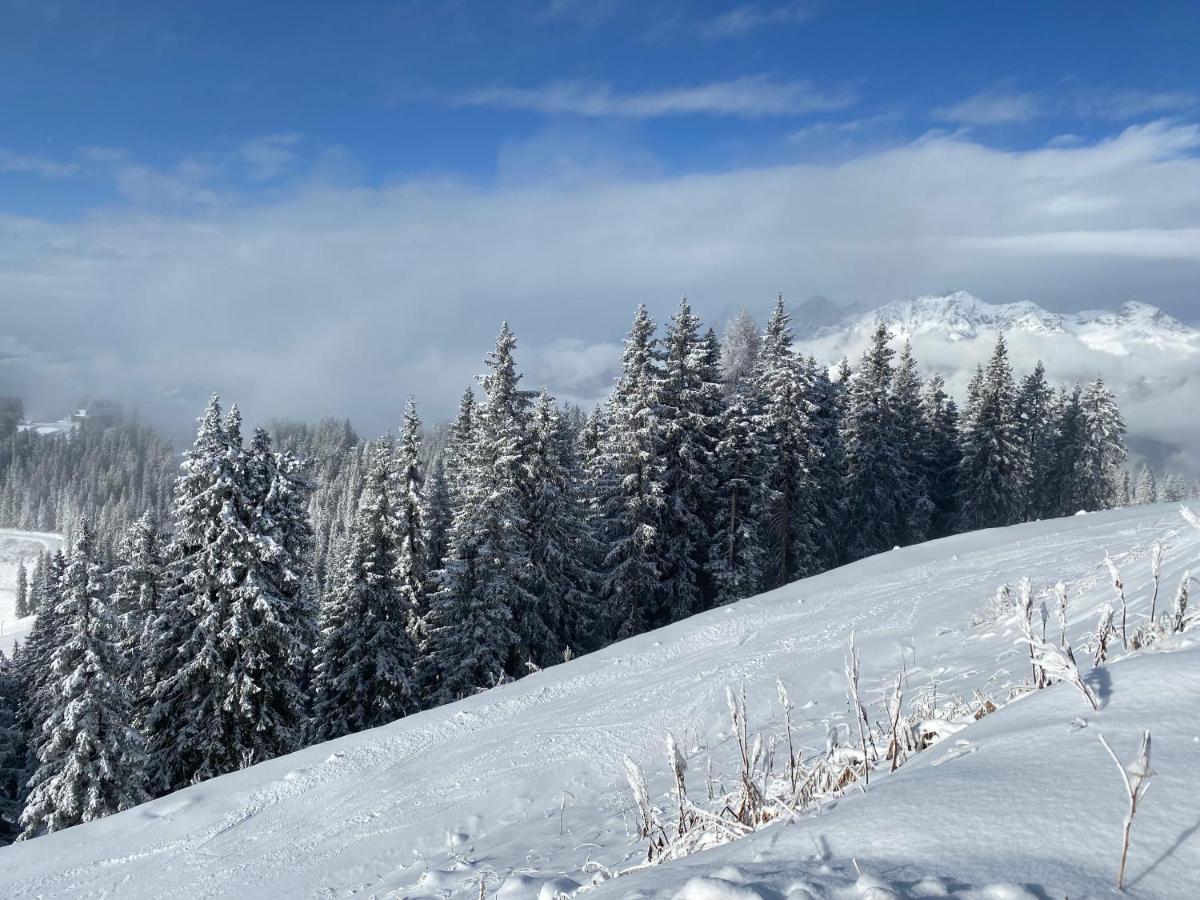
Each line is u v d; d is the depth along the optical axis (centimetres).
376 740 1118
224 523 2022
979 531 1986
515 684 1300
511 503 2536
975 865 178
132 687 2502
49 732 2052
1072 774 211
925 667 867
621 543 2880
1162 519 1535
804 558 3456
